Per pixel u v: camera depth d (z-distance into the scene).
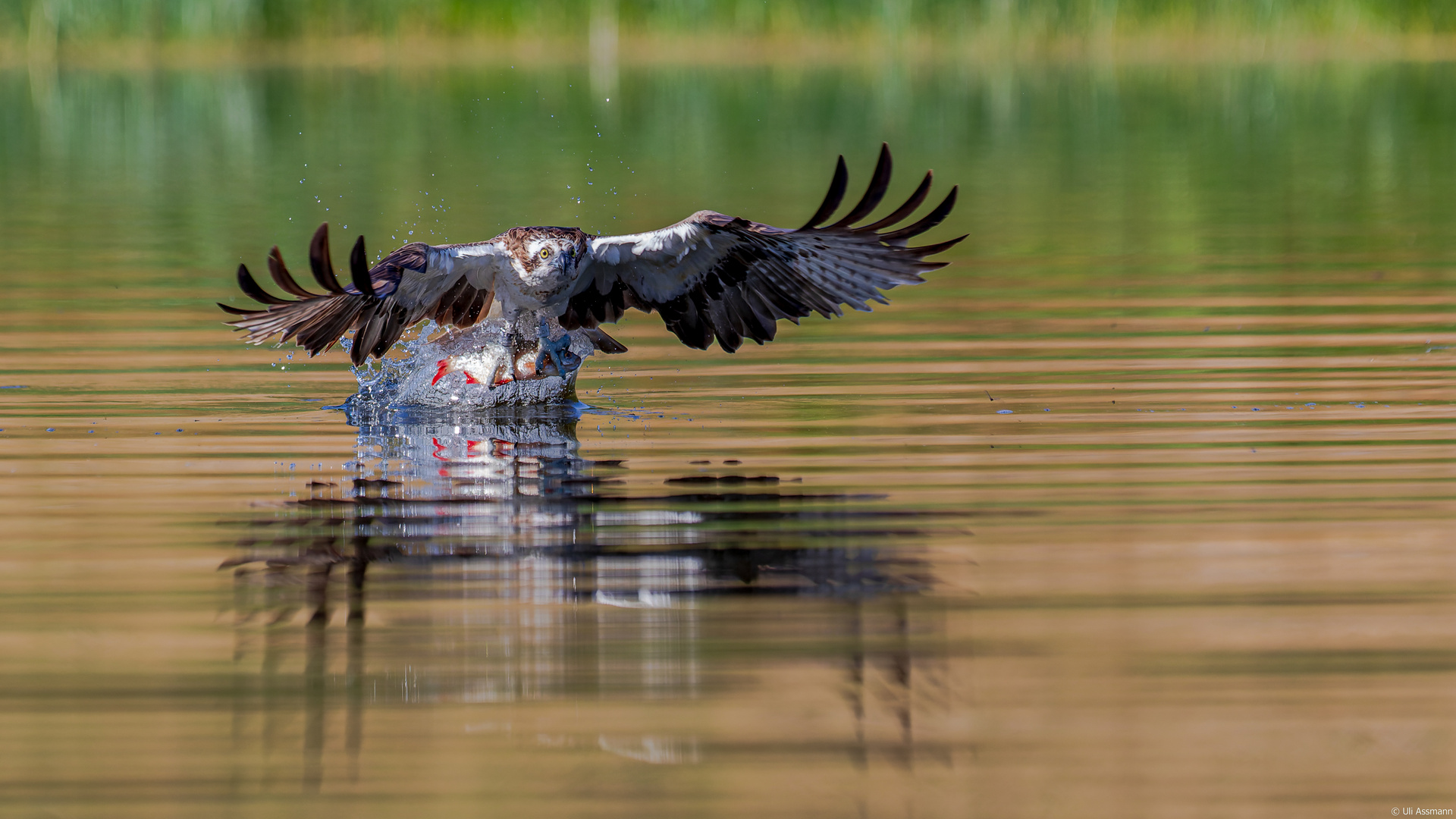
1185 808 6.57
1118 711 7.33
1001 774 6.88
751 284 13.15
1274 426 12.08
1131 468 10.98
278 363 14.87
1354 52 51.81
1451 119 36.41
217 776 6.91
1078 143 33.56
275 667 7.83
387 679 7.73
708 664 7.87
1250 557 9.12
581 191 26.36
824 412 12.84
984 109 39.03
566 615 8.44
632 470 11.12
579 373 14.60
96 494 10.57
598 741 7.14
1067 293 18.09
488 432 12.40
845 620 8.35
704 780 6.88
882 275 12.47
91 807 6.65
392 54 50.75
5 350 15.13
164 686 7.66
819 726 7.27
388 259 12.27
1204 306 17.14
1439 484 10.48
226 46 50.34
